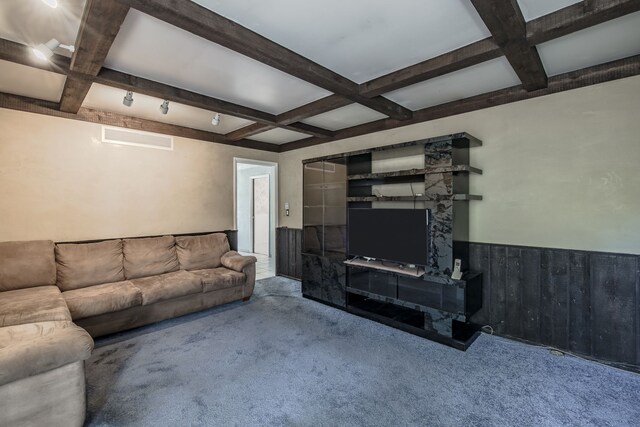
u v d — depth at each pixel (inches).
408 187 146.4
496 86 114.7
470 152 127.1
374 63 95.1
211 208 187.2
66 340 65.9
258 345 111.0
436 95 123.6
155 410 76.0
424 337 117.3
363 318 137.1
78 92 110.4
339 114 148.7
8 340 72.4
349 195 156.2
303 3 66.8
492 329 120.3
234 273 155.3
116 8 62.2
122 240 146.9
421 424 71.4
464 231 122.8
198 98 120.4
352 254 146.9
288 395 82.2
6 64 96.8
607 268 97.7
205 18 68.1
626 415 74.3
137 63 95.6
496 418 73.2
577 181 103.3
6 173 123.3
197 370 94.3
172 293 130.3
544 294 109.1
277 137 199.0
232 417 73.7
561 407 77.2
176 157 172.4
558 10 68.8
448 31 78.4
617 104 96.1
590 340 100.5
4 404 58.6
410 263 124.3
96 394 82.1
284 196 220.2
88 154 143.0
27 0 65.2
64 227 137.1
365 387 85.7
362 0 66.2
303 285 169.6
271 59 83.7
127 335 119.1
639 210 93.3
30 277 116.7
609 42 84.4
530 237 112.9
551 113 107.8
